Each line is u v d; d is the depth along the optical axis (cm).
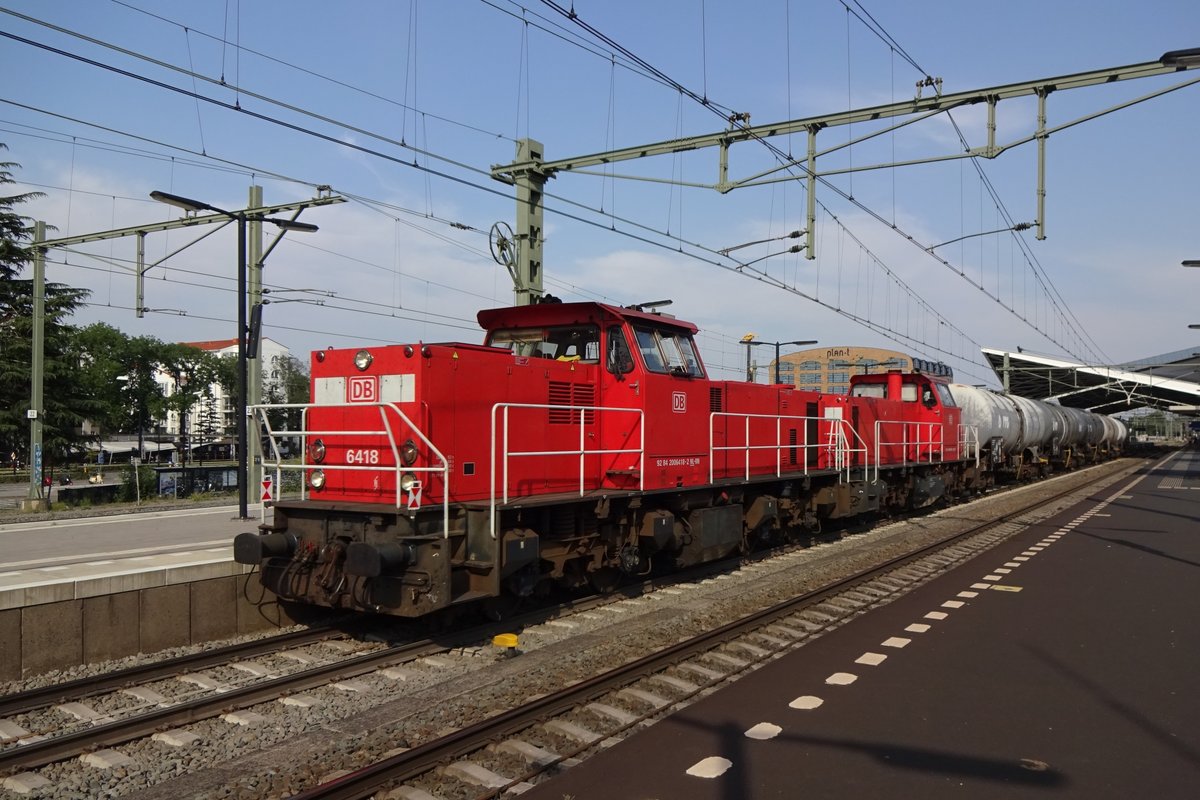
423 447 802
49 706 658
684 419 1127
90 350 6850
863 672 709
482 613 921
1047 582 1139
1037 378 6259
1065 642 808
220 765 531
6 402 3547
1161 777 484
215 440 7038
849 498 1612
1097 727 569
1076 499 2561
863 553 1436
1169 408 7700
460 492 841
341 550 782
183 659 752
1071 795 460
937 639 823
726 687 672
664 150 1533
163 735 588
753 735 557
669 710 626
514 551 830
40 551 1191
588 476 1027
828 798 458
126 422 7144
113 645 814
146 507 2223
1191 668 715
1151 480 3494
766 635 848
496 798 473
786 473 1416
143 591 838
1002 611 953
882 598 1041
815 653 775
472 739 541
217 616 898
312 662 782
